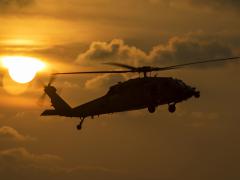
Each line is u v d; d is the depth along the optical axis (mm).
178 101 107562
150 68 106500
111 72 104562
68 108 122750
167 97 106750
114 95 113312
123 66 105188
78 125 119500
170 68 105688
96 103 116625
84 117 120312
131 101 110188
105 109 115000
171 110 108000
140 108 110188
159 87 107000
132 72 106125
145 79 109312
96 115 117938
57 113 124250
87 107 118375
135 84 110438
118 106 112250
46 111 125562
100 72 103625
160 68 105812
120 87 113188
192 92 107562
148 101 107812
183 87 107375
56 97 124812
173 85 107000
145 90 108062
